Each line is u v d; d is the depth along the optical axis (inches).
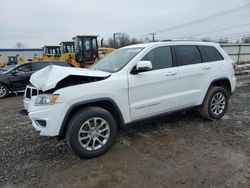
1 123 208.7
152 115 157.2
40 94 130.0
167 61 163.3
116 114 143.3
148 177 112.2
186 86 170.9
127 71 144.6
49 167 125.0
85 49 590.6
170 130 175.0
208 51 189.5
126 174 115.5
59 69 133.0
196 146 145.6
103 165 125.3
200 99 182.1
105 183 108.7
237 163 122.8
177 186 104.0
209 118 191.8
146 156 134.0
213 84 191.2
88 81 135.3
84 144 130.5
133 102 146.2
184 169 118.2
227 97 199.3
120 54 169.8
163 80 156.8
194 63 177.2
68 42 747.4
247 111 222.5
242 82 415.5
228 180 107.3
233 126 181.2
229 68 197.9
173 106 165.9
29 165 127.7
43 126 125.6
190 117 204.8
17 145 155.3
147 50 155.3
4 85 368.5
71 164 127.6
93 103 135.1
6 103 317.7
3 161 132.8
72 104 124.4
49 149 148.0
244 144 147.3
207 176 111.0
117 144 151.6
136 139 159.3
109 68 155.6
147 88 150.4
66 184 109.0
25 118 225.0
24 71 388.5
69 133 125.8
